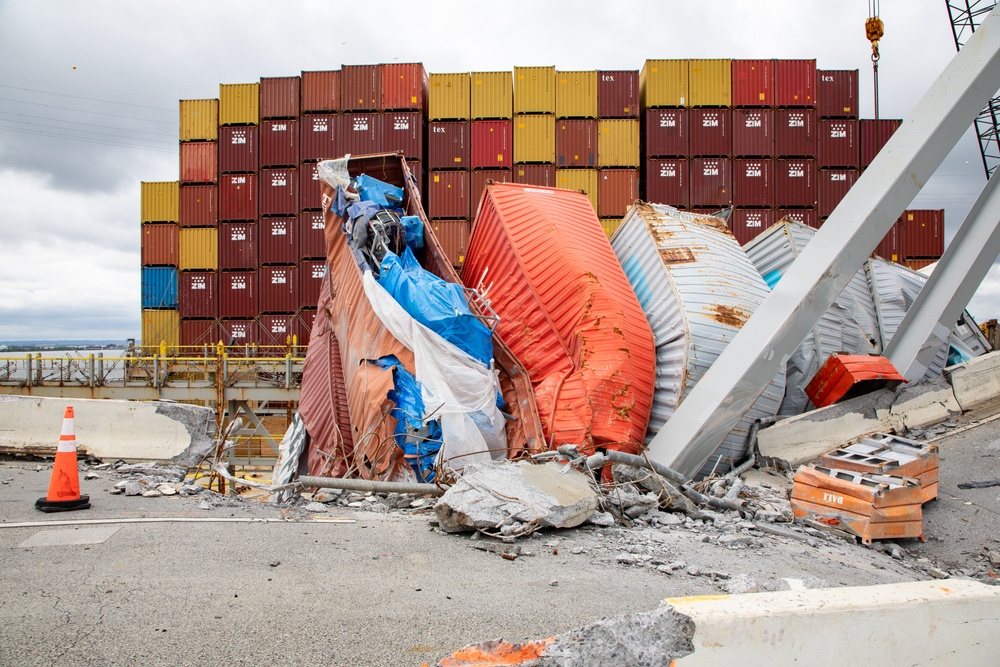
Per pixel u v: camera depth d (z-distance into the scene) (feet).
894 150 36.17
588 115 96.73
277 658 11.79
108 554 17.35
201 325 97.35
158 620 13.25
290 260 97.19
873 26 119.14
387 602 14.84
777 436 37.60
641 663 9.55
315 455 43.29
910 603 10.99
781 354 33.60
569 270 38.45
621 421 34.24
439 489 26.05
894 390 39.37
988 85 35.83
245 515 22.68
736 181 94.73
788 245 50.14
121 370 92.32
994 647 11.77
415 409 33.35
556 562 18.89
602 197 95.76
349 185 43.29
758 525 26.35
